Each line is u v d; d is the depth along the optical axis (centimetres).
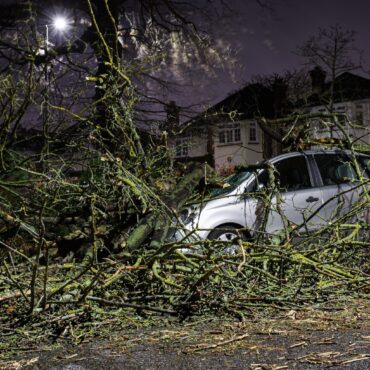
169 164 793
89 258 634
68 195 711
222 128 1975
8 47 1438
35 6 1908
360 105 3238
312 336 430
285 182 875
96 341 451
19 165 700
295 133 966
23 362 395
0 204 691
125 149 780
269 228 843
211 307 529
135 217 723
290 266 625
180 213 819
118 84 750
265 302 546
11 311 503
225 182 858
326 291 582
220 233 827
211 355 388
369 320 483
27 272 608
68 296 515
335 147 963
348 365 349
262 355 382
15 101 661
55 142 735
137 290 571
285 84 2620
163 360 381
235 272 598
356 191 834
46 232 693
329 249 649
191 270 583
